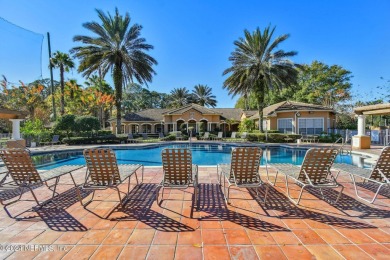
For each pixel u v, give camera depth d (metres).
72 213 3.73
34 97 27.77
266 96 38.97
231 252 2.56
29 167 4.19
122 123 33.72
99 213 3.73
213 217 3.56
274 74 20.56
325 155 4.23
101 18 21.31
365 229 3.12
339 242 2.78
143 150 16.97
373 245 2.70
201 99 58.88
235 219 3.48
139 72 22.81
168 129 34.69
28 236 2.96
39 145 18.11
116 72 22.50
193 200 4.33
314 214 3.66
